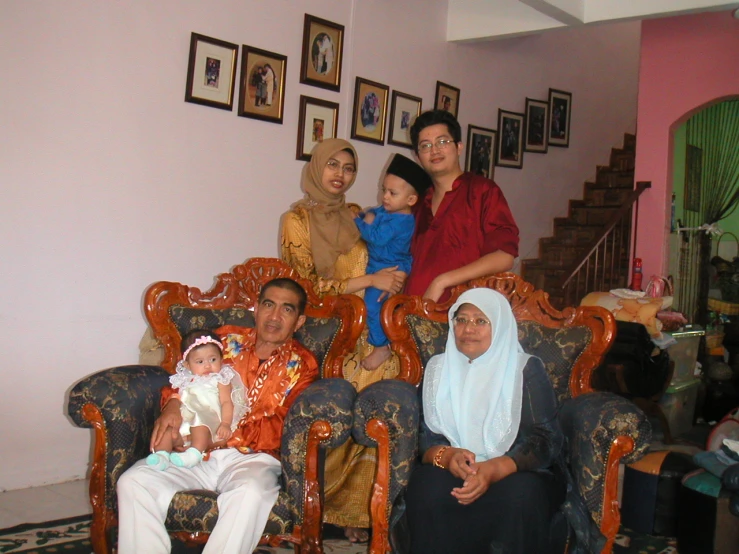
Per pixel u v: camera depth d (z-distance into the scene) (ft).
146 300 9.00
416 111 16.97
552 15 15.24
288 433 7.31
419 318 8.95
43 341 11.07
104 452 7.49
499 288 9.29
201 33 12.46
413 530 7.28
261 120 13.48
